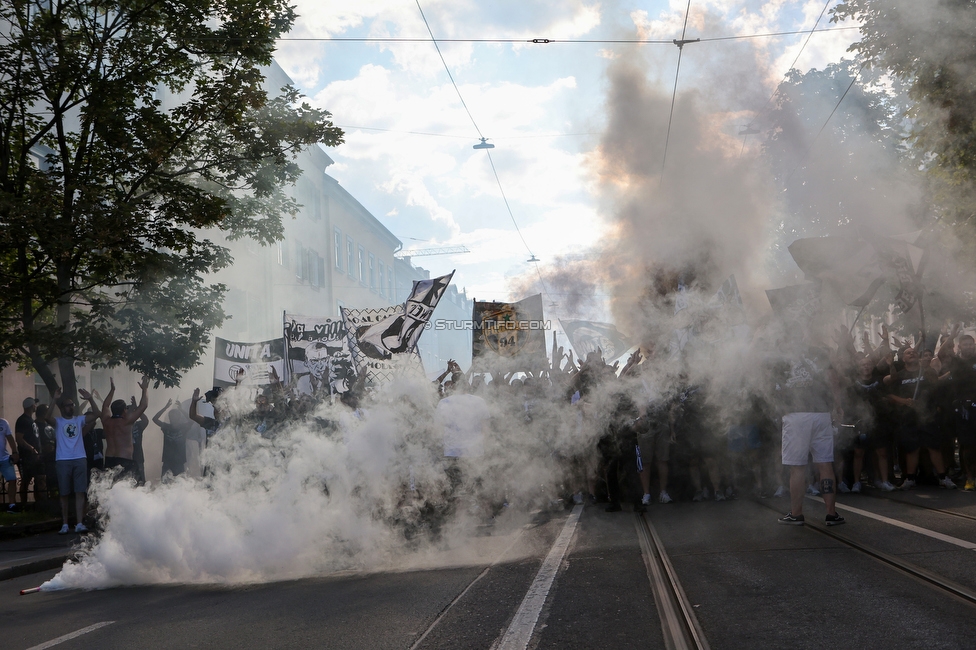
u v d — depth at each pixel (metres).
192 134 15.34
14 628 6.15
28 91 13.98
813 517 8.98
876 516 8.73
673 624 4.86
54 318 15.76
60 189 14.18
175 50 14.63
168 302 15.31
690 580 6.07
